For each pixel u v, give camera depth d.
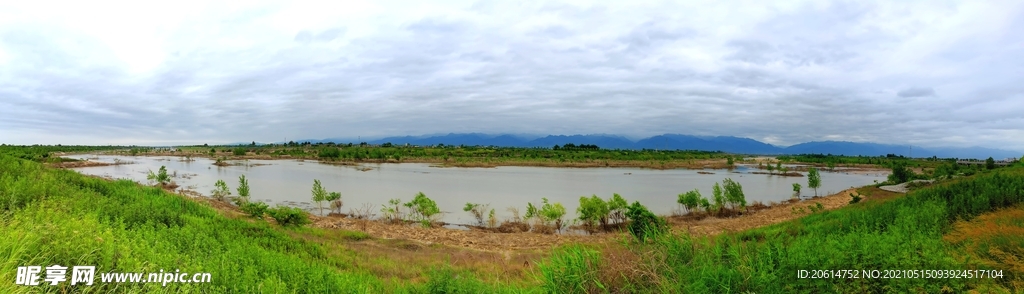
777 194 42.59
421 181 51.41
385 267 11.52
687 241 6.42
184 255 7.30
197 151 132.38
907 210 12.03
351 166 77.75
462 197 37.72
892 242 6.40
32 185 12.70
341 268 10.72
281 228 16.88
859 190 38.81
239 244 9.74
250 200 32.69
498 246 18.36
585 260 5.98
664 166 84.69
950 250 6.34
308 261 9.95
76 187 15.87
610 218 26.30
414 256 14.32
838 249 5.70
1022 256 5.67
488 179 55.22
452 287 7.35
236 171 62.53
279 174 58.38
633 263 5.73
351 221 23.95
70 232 6.67
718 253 5.79
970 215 10.70
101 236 6.88
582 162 90.56
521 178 57.28
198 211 16.55
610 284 5.58
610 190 43.97
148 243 7.54
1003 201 11.55
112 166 68.94
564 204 34.38
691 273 5.45
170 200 17.69
